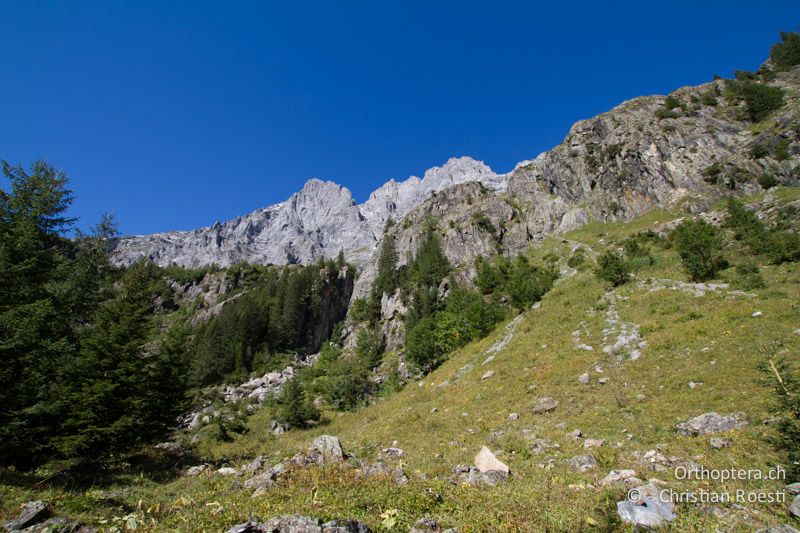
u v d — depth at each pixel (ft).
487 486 35.24
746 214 166.91
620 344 86.84
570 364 86.79
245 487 40.50
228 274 526.16
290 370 273.95
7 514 27.91
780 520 23.90
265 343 328.49
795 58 315.78
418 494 31.60
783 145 218.18
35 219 68.85
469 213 412.57
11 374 56.44
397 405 120.06
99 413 68.39
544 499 30.01
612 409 60.70
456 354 155.84
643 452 42.91
